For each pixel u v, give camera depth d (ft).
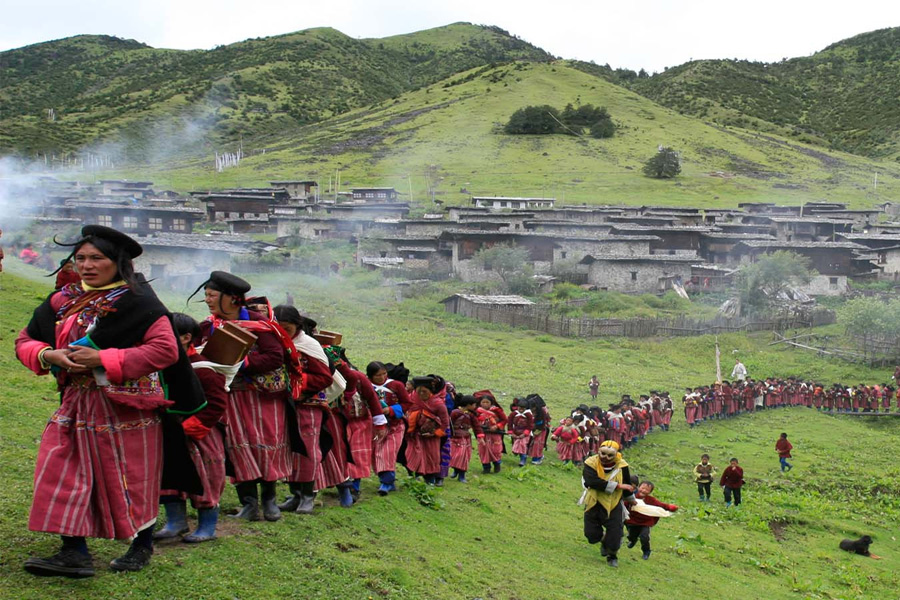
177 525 26.91
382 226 326.44
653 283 263.08
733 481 72.64
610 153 564.71
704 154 580.71
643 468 85.66
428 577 29.89
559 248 280.10
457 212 353.72
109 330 20.93
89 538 25.46
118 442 21.29
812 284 277.23
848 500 83.15
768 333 199.62
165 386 22.26
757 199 459.73
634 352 169.78
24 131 628.69
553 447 82.74
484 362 133.69
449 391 54.65
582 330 183.42
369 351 130.62
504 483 57.88
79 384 21.09
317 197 418.92
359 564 28.66
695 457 94.79
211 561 25.35
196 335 26.00
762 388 134.51
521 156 550.36
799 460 97.86
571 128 621.72
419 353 134.10
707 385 139.03
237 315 27.91
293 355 29.27
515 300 203.51
